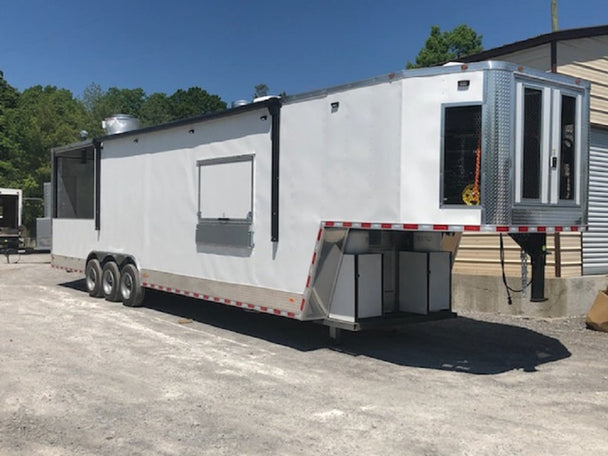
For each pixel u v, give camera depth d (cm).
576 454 413
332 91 670
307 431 451
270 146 747
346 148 655
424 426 464
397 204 606
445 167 586
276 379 592
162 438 434
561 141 636
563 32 976
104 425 460
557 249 952
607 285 1001
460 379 603
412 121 598
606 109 1053
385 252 740
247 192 780
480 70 572
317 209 688
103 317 936
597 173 1038
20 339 759
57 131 2914
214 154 842
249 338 792
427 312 724
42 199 2828
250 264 775
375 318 697
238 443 426
